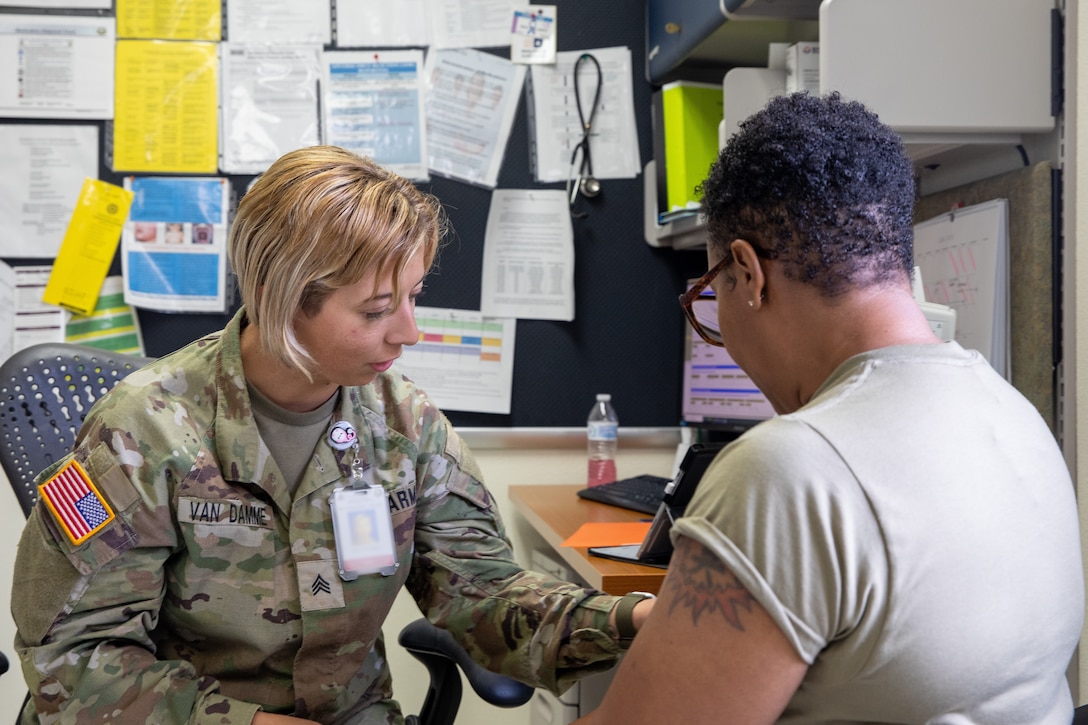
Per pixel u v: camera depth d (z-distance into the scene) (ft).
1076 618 2.28
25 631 3.31
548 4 7.73
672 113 7.04
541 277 7.74
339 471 3.65
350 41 7.53
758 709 2.04
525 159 7.74
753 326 2.56
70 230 7.24
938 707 2.05
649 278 7.89
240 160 7.41
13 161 7.20
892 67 4.90
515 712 7.64
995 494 2.11
